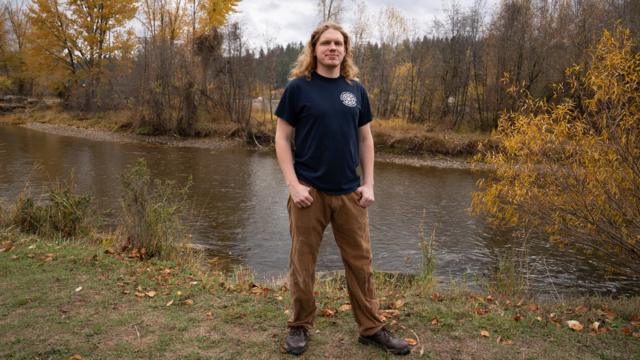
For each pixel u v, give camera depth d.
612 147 4.98
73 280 4.40
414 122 27.78
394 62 29.80
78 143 24.47
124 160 19.17
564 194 5.36
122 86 32.56
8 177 14.66
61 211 6.75
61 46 34.81
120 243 5.81
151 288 4.27
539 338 3.33
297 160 2.84
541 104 5.64
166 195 6.12
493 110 24.25
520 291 5.21
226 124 27.48
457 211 12.07
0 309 3.73
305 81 2.75
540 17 23.30
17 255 5.13
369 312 3.04
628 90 4.87
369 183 2.90
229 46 27.89
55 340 3.22
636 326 3.62
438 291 4.69
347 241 2.92
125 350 3.08
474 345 3.20
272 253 8.40
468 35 26.56
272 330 3.38
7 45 44.25
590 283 7.16
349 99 2.74
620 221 5.10
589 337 3.37
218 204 12.25
